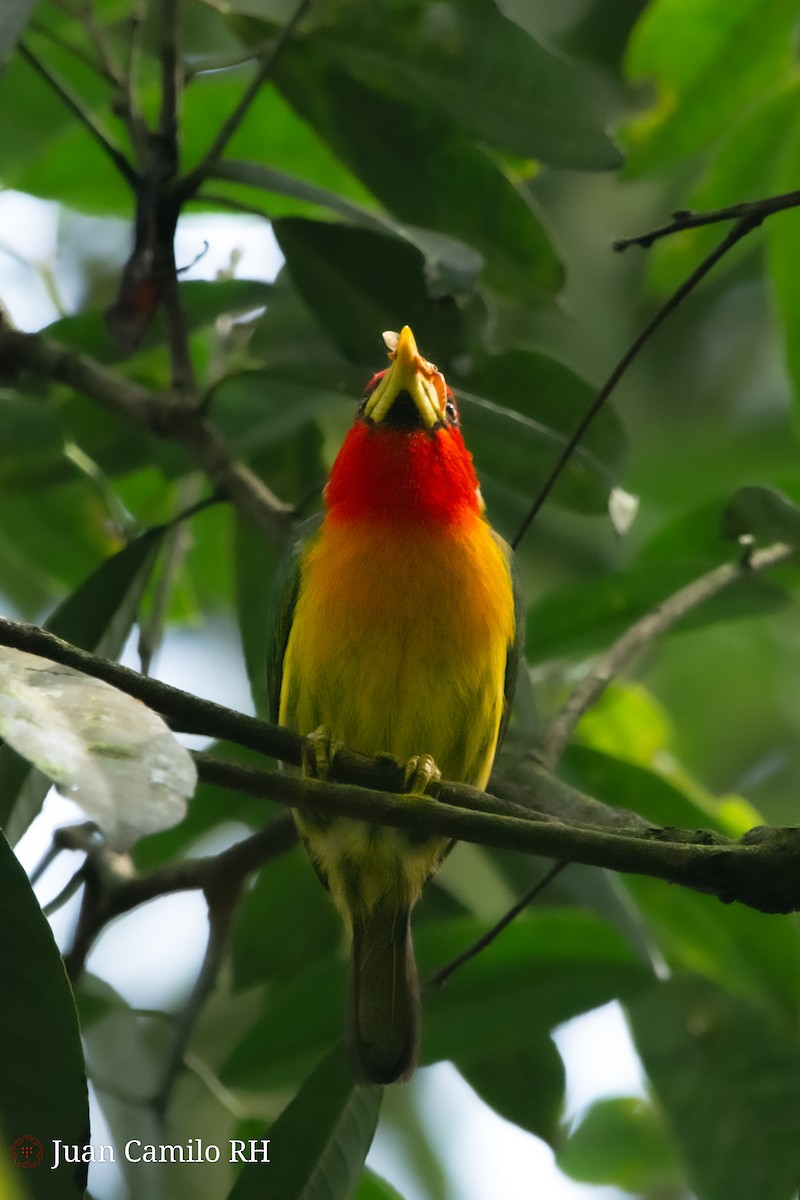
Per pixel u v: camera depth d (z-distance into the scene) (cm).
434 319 799
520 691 829
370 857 760
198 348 1057
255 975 920
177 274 820
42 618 1198
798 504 930
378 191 845
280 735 585
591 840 539
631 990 797
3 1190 452
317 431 977
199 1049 1098
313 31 813
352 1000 752
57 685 440
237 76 970
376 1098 700
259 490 834
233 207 798
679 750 1307
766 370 1509
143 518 1041
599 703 998
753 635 1378
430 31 802
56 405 970
